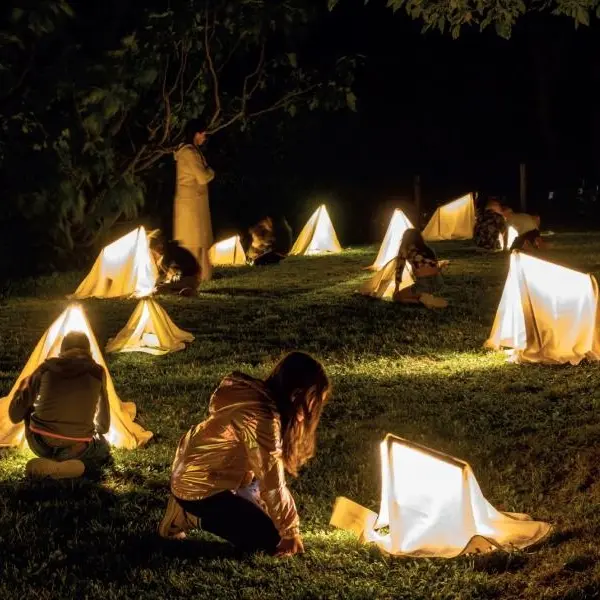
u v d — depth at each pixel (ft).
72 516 23.11
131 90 71.72
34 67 69.41
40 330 48.78
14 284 66.08
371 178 130.00
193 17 70.79
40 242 73.36
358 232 107.45
